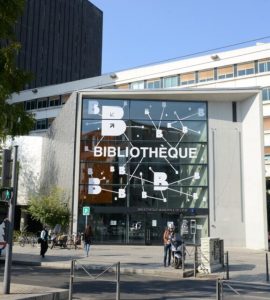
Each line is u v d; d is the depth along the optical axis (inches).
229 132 1558.8
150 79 2527.1
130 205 1520.7
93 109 1574.8
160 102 1581.0
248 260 1027.9
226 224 1492.4
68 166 1563.7
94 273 748.6
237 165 1534.2
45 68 3900.1
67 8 4252.0
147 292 552.4
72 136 1558.8
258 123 1482.5
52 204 1446.9
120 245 1489.9
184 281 683.4
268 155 2119.8
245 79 2223.2
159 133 1563.7
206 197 1519.4
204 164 1541.6
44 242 973.8
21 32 3663.9
